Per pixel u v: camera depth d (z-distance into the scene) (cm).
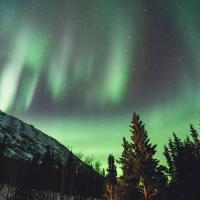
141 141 4006
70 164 8469
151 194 3669
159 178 3838
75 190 8200
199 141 5888
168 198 4038
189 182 4666
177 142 5741
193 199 4534
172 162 5584
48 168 7488
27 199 6128
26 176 6556
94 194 8506
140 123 4141
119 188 4091
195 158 5144
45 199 6456
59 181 7375
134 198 3941
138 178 3844
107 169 7088
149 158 3869
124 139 5028
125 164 4097
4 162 6481
